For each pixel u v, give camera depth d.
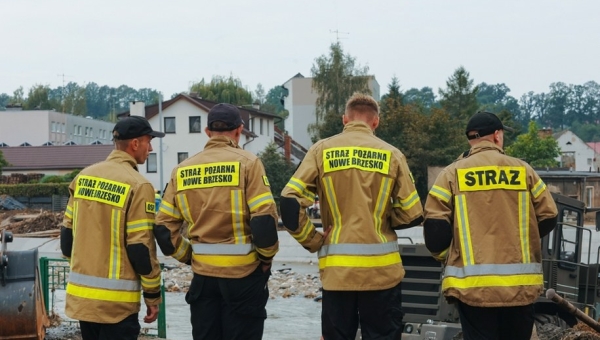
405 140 55.00
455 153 53.94
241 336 6.39
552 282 11.91
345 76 76.00
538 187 6.10
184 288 25.09
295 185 6.13
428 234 6.09
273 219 6.24
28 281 8.29
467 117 77.25
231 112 6.54
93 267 6.48
